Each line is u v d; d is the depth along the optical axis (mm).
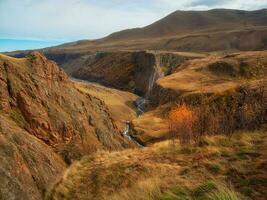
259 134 17219
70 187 17344
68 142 45938
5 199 22422
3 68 43875
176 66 183500
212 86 103250
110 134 63812
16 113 40906
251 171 11070
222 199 8359
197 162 14016
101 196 14773
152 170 15016
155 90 130250
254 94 27688
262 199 8906
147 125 89250
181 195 9836
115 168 17547
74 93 60219
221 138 17578
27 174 27641
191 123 26703
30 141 34375
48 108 46500
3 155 26266
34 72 50125
